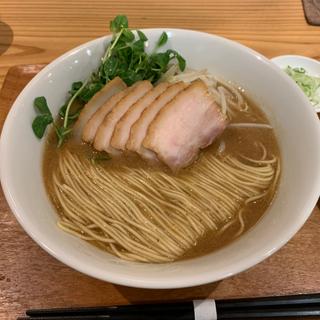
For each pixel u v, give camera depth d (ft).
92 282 0.80
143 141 0.86
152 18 1.37
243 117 1.00
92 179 0.89
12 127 0.80
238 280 0.80
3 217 0.89
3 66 1.22
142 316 0.75
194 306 0.76
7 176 0.72
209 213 0.84
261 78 0.98
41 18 1.36
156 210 0.85
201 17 1.38
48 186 0.85
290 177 0.83
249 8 1.41
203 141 0.92
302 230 0.87
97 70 1.01
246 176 0.90
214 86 1.03
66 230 0.78
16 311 0.77
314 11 1.37
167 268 0.69
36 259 0.83
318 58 1.28
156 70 1.02
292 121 0.90
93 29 1.33
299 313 0.76
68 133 0.94
